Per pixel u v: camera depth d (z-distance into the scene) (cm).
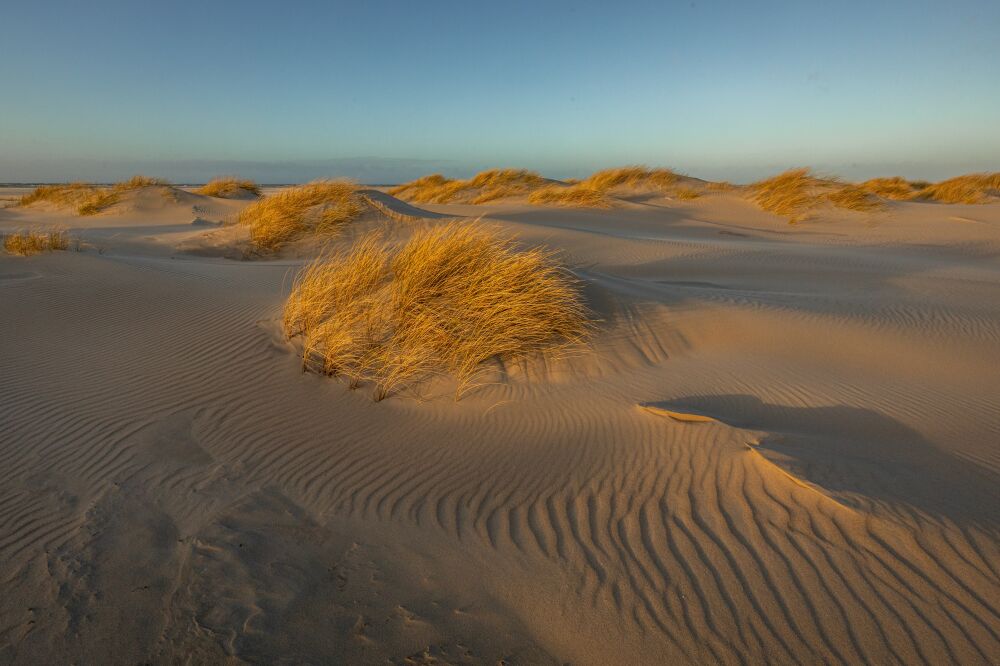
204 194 2503
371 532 313
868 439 375
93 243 1071
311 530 314
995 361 527
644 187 2348
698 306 645
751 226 1816
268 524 316
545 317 562
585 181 2530
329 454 390
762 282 918
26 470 353
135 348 530
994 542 266
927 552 262
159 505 328
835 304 702
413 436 413
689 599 252
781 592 250
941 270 1000
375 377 492
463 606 260
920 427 394
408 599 264
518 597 263
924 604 238
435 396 471
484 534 308
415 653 235
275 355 524
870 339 573
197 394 456
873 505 289
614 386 475
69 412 421
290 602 262
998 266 1095
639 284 745
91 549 290
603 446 381
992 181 2509
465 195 2564
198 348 533
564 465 365
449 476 363
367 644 240
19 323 570
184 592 265
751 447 349
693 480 332
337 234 1195
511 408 446
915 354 540
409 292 562
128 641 238
